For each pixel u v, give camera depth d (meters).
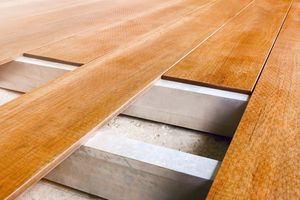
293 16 2.17
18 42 1.44
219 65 1.20
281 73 1.13
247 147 0.69
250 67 1.18
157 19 2.00
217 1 2.79
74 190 0.91
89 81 1.01
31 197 0.89
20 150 0.65
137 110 1.15
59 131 0.72
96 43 1.46
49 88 0.96
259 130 0.76
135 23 1.88
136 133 1.16
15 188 0.54
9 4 2.44
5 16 2.00
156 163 0.69
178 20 1.98
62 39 1.51
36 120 0.77
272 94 0.96
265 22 1.96
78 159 0.76
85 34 1.61
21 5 2.41
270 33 1.69
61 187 0.92
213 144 1.10
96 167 0.75
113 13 2.16
